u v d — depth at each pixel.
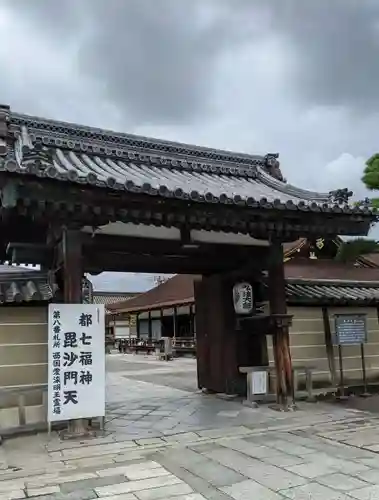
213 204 6.77
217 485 4.62
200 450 5.92
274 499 4.22
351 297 10.08
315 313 10.30
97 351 6.86
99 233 7.50
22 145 7.14
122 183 6.02
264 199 7.04
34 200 5.88
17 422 7.02
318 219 7.86
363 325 10.10
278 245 8.84
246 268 9.29
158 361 24.42
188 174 9.66
